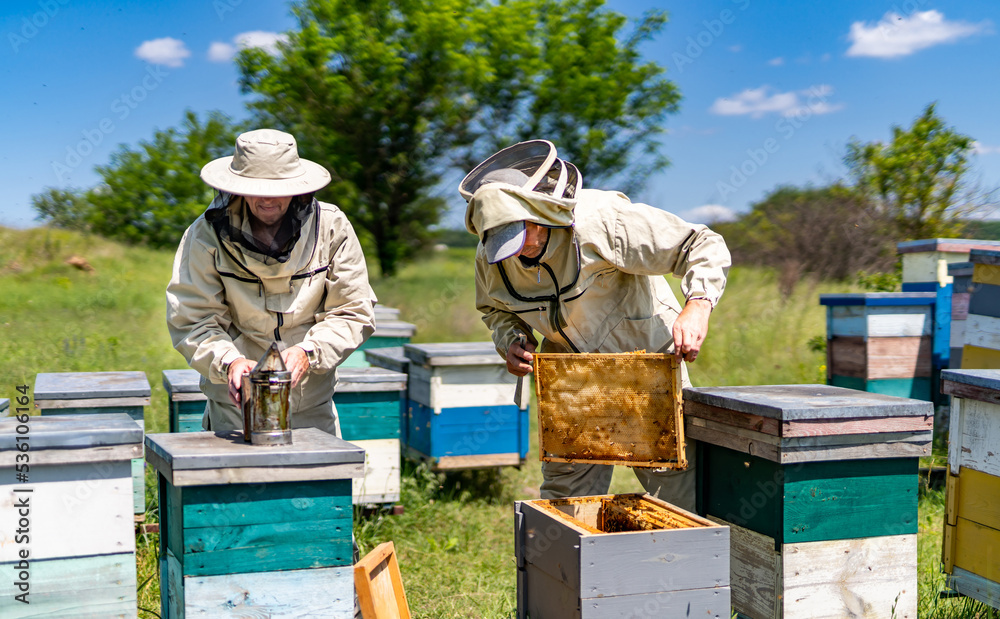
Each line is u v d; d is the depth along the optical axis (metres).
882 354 5.81
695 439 2.76
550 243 2.57
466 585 3.71
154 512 4.15
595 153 16.56
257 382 2.11
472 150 18.44
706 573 2.10
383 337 6.69
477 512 4.94
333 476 2.04
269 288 2.69
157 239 19.59
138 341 9.87
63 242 17.31
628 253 2.60
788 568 2.33
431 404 5.08
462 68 16.50
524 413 5.30
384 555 2.44
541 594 2.29
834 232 11.80
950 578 2.83
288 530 2.02
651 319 2.81
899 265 8.84
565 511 2.45
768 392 2.68
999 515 2.62
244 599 1.99
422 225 20.50
